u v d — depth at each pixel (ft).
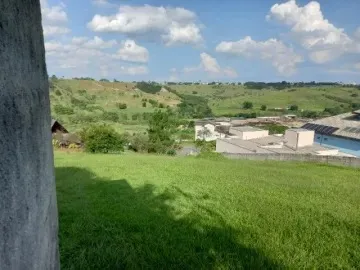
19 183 4.51
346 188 33.17
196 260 13.65
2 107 3.96
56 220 7.26
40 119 5.65
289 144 114.21
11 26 4.25
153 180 33.47
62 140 98.73
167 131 127.03
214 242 15.96
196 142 152.35
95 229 16.85
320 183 35.91
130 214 19.90
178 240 16.01
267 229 18.24
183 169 42.86
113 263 12.97
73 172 38.47
